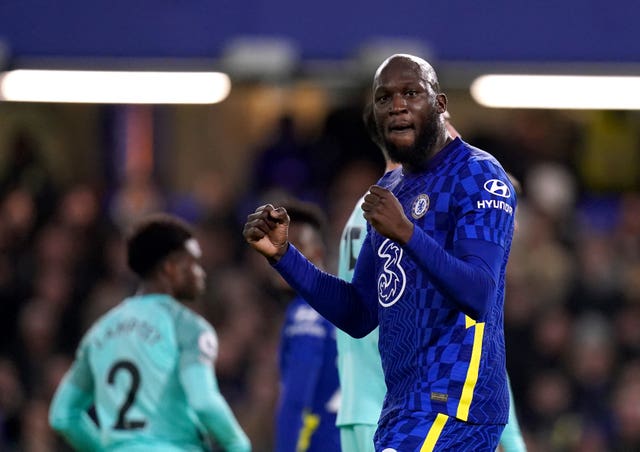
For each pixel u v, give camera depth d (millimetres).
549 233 40938
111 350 21547
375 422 19016
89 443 22422
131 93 38406
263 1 32781
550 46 32531
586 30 32469
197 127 44594
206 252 39812
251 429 34844
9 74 36406
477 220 15383
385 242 16484
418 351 15781
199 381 20781
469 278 14703
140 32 33031
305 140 42906
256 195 42062
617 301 39281
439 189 15898
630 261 40312
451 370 15477
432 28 32562
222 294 38312
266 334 36938
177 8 33031
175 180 44312
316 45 32594
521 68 32562
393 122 15922
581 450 35562
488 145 42344
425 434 15375
